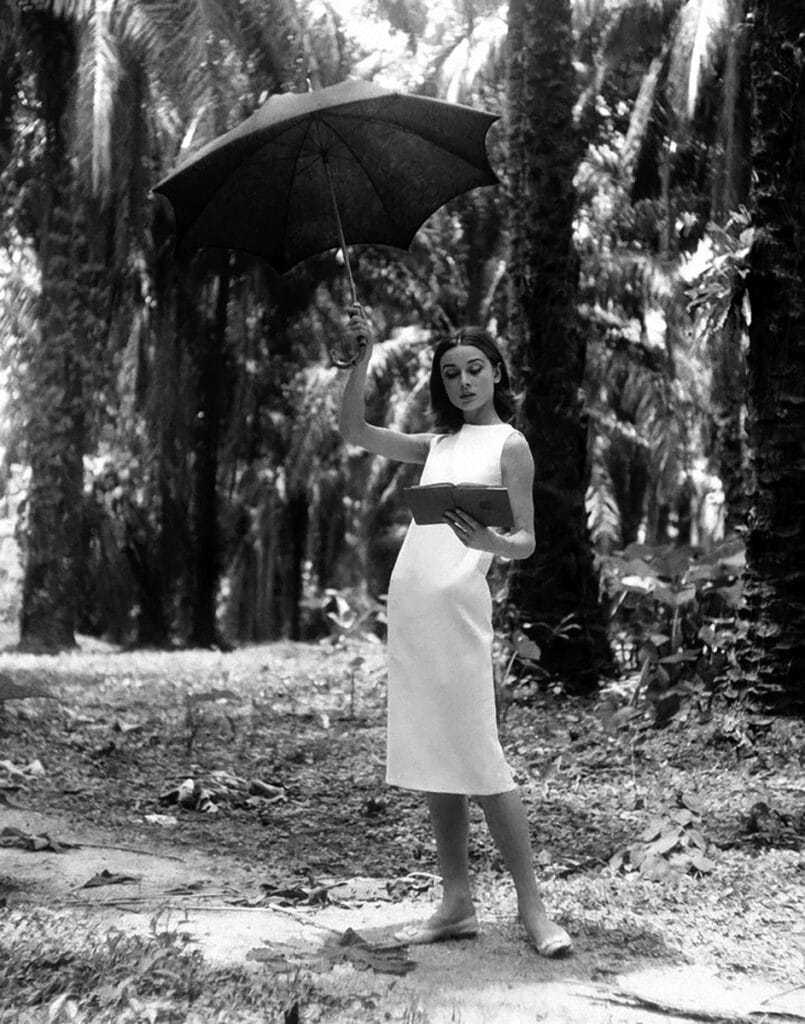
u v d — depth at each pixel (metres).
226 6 15.11
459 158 4.33
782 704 8.03
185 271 19.02
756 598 8.28
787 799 6.71
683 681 8.64
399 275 20.34
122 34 14.72
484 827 6.19
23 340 18.05
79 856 5.39
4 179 16.78
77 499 16.73
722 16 14.07
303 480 22.22
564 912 4.45
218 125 14.95
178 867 5.30
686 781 7.29
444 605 3.97
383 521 22.33
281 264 4.59
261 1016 3.24
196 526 20.30
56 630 16.59
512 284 11.03
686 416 19.14
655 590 9.12
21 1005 3.28
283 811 6.80
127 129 15.35
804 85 8.28
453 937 4.11
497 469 4.06
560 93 10.84
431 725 3.98
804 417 8.25
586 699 10.08
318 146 4.25
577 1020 3.34
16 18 15.32
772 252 8.31
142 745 8.59
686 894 4.84
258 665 14.99
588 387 19.28
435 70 17.81
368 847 5.97
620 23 16.44
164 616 20.62
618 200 18.61
